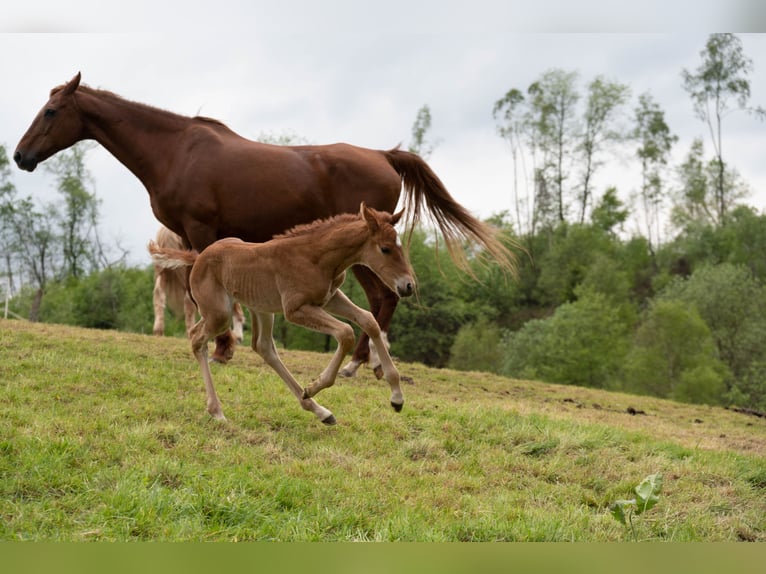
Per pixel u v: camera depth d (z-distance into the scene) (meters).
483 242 9.58
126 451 5.67
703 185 71.69
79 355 8.64
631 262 63.31
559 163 69.94
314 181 8.88
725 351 36.88
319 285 6.38
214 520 4.66
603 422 9.03
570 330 37.75
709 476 6.79
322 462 6.09
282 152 8.89
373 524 4.86
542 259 61.75
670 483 6.52
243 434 6.57
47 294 47.62
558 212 70.19
